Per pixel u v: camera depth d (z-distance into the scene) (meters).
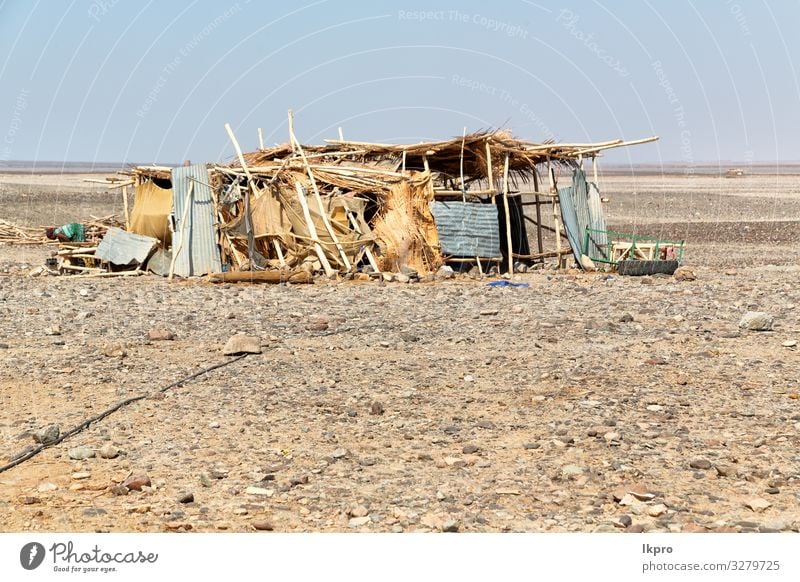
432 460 10.37
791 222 51.88
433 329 18.28
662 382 13.80
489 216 29.69
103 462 10.35
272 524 8.60
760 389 13.34
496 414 12.20
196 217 28.53
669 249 29.98
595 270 30.11
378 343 16.80
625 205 64.38
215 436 11.28
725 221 53.59
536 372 14.49
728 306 20.86
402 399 12.96
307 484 9.64
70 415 12.20
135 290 24.55
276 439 11.16
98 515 8.85
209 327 18.56
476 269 29.61
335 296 23.33
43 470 10.09
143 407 12.57
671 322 18.78
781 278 27.50
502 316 19.83
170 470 10.09
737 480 9.61
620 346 16.42
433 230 29.12
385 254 28.45
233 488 9.52
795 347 16.19
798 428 11.30
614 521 8.57
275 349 16.38
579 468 9.93
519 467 10.09
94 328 18.45
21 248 39.34
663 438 11.06
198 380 14.10
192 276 28.25
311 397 13.08
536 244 43.16
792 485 9.48
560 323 18.73
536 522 8.63
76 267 29.19
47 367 14.88
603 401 12.70
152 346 16.64
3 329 18.31
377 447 10.84
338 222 28.52
